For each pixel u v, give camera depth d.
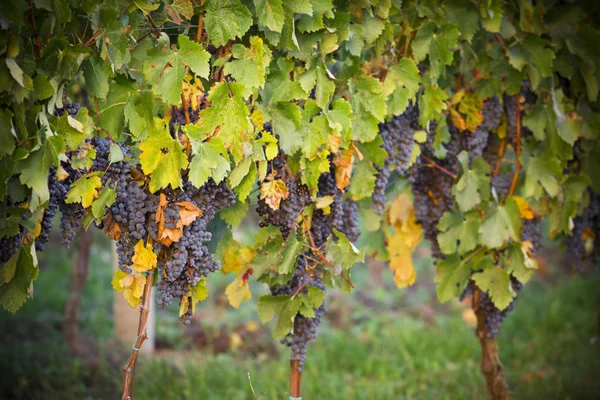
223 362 6.75
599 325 5.05
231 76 2.79
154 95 2.64
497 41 3.56
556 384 5.90
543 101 3.69
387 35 3.03
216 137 2.55
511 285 3.76
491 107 3.65
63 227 2.62
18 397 5.55
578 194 3.79
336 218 3.17
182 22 2.81
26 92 2.31
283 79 2.83
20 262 2.49
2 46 2.26
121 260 2.65
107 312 8.27
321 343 7.47
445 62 3.24
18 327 7.28
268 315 3.08
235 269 3.33
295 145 2.80
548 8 3.66
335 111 2.90
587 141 3.97
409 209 3.93
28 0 2.36
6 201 2.50
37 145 2.36
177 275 2.60
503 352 7.00
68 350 6.56
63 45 2.38
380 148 3.14
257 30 2.83
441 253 3.89
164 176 2.51
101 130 2.71
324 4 2.74
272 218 3.00
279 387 6.03
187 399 5.70
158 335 7.50
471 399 5.83
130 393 2.68
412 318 8.70
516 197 3.74
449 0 3.35
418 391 6.15
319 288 3.17
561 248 4.50
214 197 2.74
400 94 3.15
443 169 3.66
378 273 10.61
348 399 5.90
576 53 3.66
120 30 2.47
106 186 2.55
